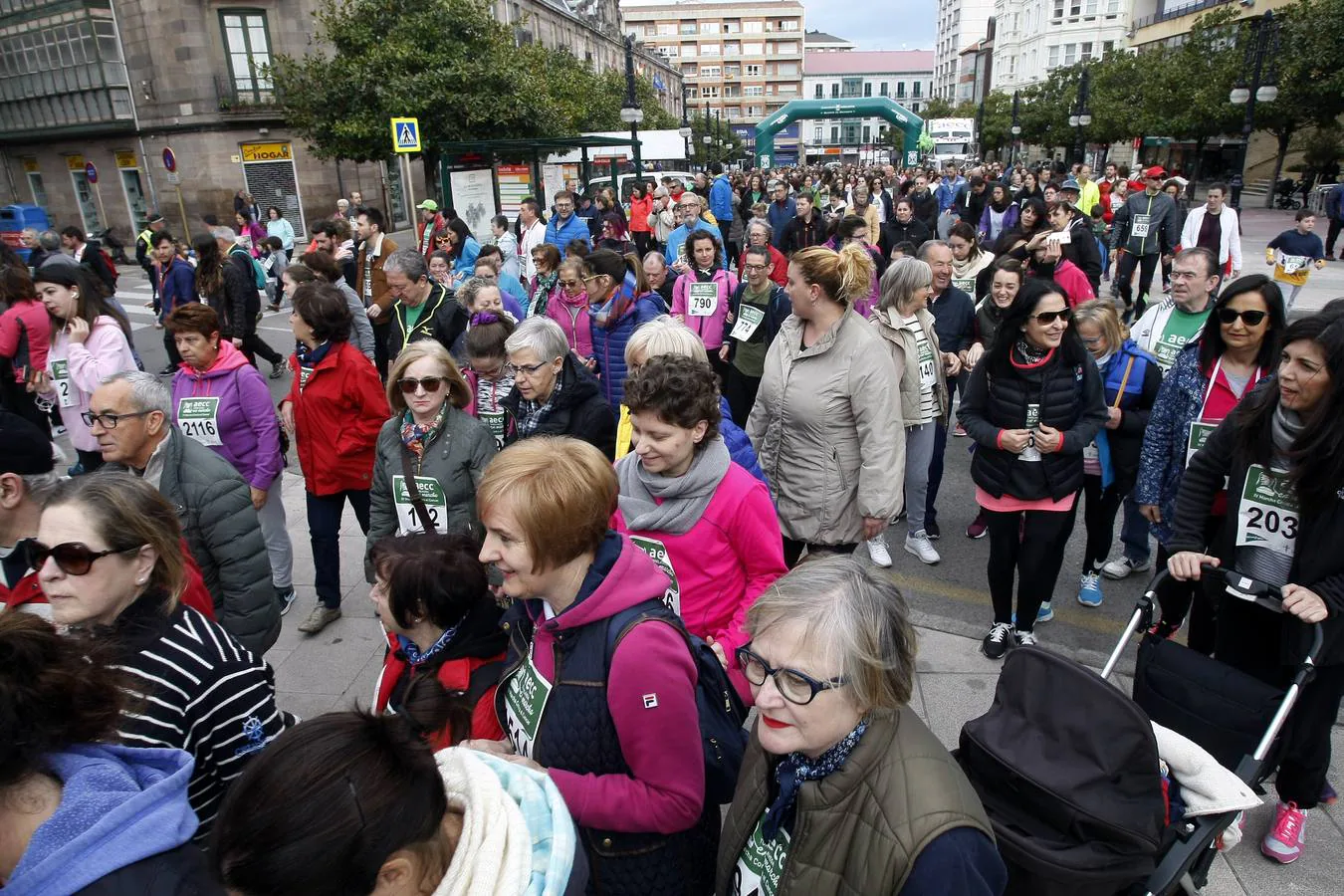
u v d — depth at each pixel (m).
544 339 3.54
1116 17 65.88
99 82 28.66
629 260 6.37
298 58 28.03
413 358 3.33
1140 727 1.82
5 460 2.71
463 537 2.25
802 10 111.94
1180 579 2.81
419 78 21.00
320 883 1.02
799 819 1.52
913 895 1.37
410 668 2.31
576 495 1.74
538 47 27.20
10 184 34.88
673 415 2.38
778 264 8.66
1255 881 2.76
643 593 1.80
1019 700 2.00
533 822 1.33
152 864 1.26
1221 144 44.81
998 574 4.03
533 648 1.91
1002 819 1.88
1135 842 1.75
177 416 4.18
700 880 1.98
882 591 1.50
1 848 1.29
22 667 1.33
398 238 29.12
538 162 18.38
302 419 4.35
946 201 21.73
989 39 92.25
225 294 9.52
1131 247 12.12
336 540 4.59
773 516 2.55
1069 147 47.53
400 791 1.10
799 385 3.60
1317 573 2.49
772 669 1.47
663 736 1.74
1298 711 2.67
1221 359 3.47
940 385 5.07
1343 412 2.38
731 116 115.81
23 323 5.94
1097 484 4.41
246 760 1.97
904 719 1.55
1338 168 33.53
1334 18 27.16
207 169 28.27
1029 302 3.65
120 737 1.65
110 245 27.39
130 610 1.96
